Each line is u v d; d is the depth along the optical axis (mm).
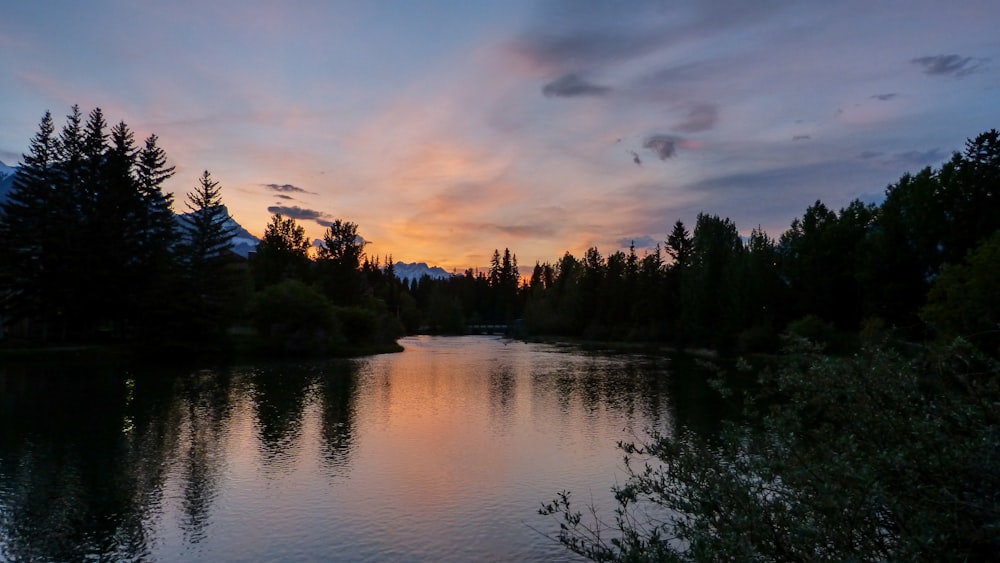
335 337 62250
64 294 48000
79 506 13531
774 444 5316
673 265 85812
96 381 34531
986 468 4004
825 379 5141
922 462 4301
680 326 75750
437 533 12008
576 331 106375
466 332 134375
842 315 59312
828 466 4457
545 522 12516
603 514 12844
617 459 17484
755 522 4570
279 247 86250
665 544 5641
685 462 5527
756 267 62812
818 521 4484
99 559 10906
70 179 51156
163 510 13320
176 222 56281
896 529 4410
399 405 27141
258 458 17641
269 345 57688
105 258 50188
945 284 28859
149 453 18188
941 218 46375
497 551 11141
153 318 50188
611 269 105812
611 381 36344
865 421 4961
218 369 42625
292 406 26766
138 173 55438
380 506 13562
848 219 62344
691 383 34938
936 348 4871
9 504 13625
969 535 3932
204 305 52844
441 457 17766
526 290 175250
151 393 30219
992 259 26781
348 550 11258
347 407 26594
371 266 135250
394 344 73250
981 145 46375
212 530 12180
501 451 18516
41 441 19625
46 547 11383
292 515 13023
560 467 16688
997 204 44000
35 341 50250
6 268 49094
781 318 62625
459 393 31094
